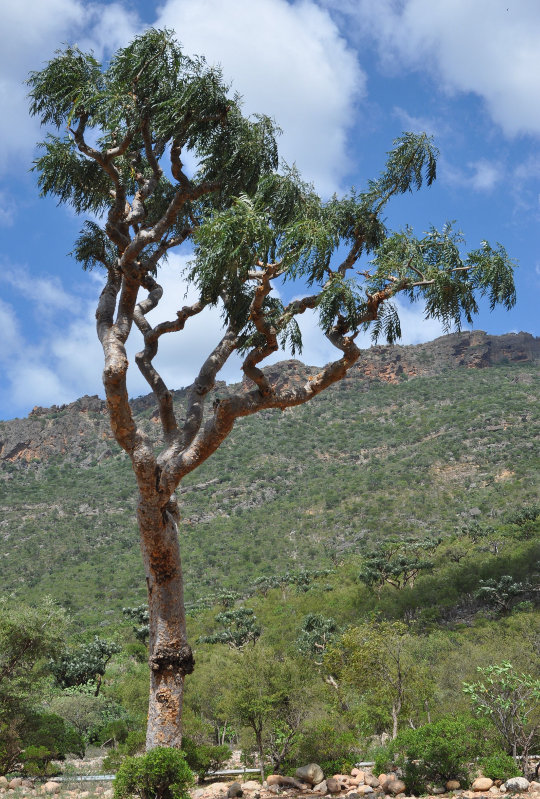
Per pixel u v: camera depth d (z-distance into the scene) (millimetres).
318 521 129875
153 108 9750
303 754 15078
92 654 40969
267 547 121188
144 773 8133
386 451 169500
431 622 47719
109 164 9953
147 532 8797
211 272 8383
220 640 52500
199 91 9672
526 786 9977
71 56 9906
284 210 9969
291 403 9312
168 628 8820
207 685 24781
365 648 18484
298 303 9750
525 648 20875
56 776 16781
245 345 9789
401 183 10719
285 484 159750
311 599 64812
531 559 54469
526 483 119250
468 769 11609
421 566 61000
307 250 8734
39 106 10055
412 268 9695
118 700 35500
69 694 32594
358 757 15266
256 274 9672
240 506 151375
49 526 153375
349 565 84625
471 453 146875
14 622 19578
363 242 10844
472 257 10125
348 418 199625
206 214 10844
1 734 17891
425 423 178250
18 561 131500
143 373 10359
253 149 10328
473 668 20109
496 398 181750
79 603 103688
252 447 186125
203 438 8906
